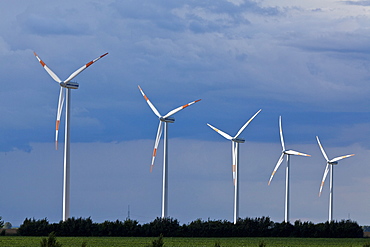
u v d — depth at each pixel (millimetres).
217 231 141875
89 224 134125
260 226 146000
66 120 132875
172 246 102312
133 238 126312
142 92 146250
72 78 132125
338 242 125438
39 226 131625
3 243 103250
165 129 145375
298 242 123438
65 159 133000
